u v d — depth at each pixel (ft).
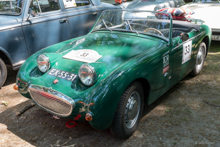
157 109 11.30
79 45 10.43
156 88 9.89
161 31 10.74
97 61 8.80
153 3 26.91
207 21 19.69
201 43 13.88
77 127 9.94
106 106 7.62
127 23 11.46
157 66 9.51
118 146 8.77
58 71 8.75
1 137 9.33
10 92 13.41
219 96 12.45
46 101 8.47
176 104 11.74
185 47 11.83
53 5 15.60
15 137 9.36
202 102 11.89
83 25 17.66
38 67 9.25
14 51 13.69
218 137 9.23
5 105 11.90
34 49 14.74
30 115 10.91
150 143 8.91
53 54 9.54
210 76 14.99
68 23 16.48
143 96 9.46
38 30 14.67
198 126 9.93
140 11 11.31
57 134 9.52
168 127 9.87
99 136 9.36
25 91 9.48
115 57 9.01
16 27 13.52
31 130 9.80
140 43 10.14
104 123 7.84
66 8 16.40
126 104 8.32
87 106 7.57
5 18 13.61
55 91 7.99
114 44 10.10
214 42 23.40
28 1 14.23
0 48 12.91
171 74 11.00
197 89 13.30
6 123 10.33
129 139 9.16
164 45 10.32
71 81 8.20
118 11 11.89
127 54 9.22
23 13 14.02
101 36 11.20
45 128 9.91
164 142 8.95
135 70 8.38
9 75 15.88
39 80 8.70
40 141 9.11
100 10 18.93
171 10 14.71
